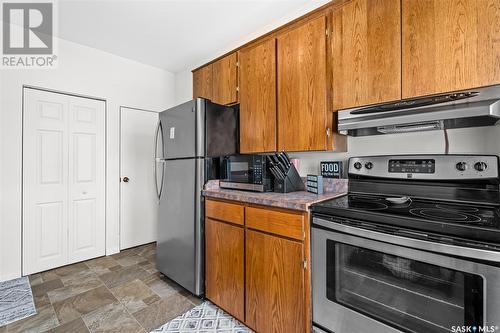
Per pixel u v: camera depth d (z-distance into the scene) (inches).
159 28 91.7
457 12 43.9
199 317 67.8
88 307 72.4
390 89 51.9
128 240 122.1
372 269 43.6
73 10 80.5
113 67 115.2
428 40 47.1
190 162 77.2
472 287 33.2
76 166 105.6
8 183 89.4
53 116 99.7
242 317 63.6
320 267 49.7
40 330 62.4
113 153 116.5
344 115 58.9
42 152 97.0
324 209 49.2
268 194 65.7
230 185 77.0
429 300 37.5
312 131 65.2
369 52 54.9
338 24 60.6
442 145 56.1
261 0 74.5
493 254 31.0
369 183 63.4
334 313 47.9
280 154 71.1
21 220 92.1
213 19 85.1
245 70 83.9
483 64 41.4
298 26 70.6
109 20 86.3
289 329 53.6
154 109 130.7
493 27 40.5
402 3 50.2
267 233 57.7
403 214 40.9
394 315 41.1
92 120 110.1
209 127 77.5
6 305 73.2
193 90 113.3
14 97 90.5
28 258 93.5
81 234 107.0
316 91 64.2
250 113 82.0
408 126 54.6
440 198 52.9
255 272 60.1
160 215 91.2
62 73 100.5
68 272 96.0
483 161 47.9
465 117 43.3
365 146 67.9
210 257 73.1
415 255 37.7
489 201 47.4
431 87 46.8
